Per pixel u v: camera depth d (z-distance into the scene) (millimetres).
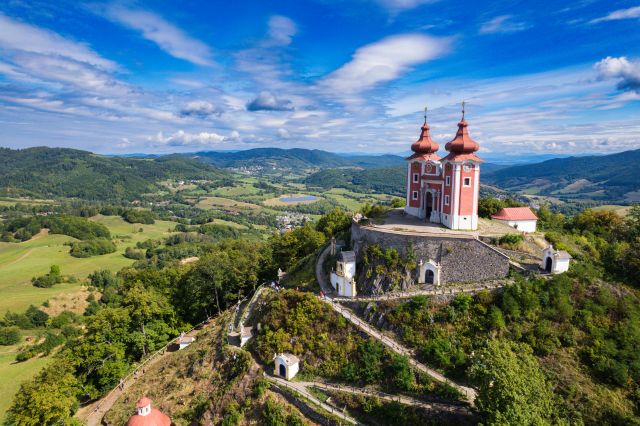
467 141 81625
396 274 75000
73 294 155375
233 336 80000
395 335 66312
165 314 100812
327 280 87375
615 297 62938
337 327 69625
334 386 62688
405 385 58250
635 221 90500
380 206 112500
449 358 59750
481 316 63594
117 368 83250
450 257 73250
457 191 82125
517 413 43625
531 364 51469
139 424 58656
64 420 70062
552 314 61281
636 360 54969
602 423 49625
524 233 81500
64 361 79500
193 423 67000
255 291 105750
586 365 55812
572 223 98188
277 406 61250
